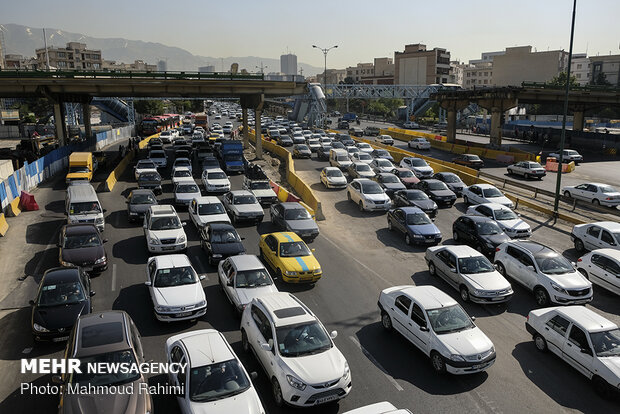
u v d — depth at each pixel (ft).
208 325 44.75
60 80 129.90
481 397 34.47
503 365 38.99
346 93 302.04
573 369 38.60
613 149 173.27
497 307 50.26
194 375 30.09
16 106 357.20
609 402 34.22
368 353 40.50
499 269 57.72
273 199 91.76
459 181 103.55
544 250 54.19
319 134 199.00
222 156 136.87
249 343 38.93
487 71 502.79
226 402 28.94
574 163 147.02
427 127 310.04
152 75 135.33
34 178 110.22
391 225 77.71
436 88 312.50
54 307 41.52
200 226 70.18
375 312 48.62
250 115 412.36
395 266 61.98
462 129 294.87
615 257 53.36
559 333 39.06
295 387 31.27
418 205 84.28
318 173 130.82
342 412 32.55
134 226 77.87
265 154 169.58
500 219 72.74
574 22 79.92
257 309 38.88
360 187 91.76
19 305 49.57
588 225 65.82
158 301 43.70
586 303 49.65
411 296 41.88
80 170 115.75
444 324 38.78
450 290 53.98
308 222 72.33
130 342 33.09
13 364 38.27
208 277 56.70
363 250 68.59
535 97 177.58
